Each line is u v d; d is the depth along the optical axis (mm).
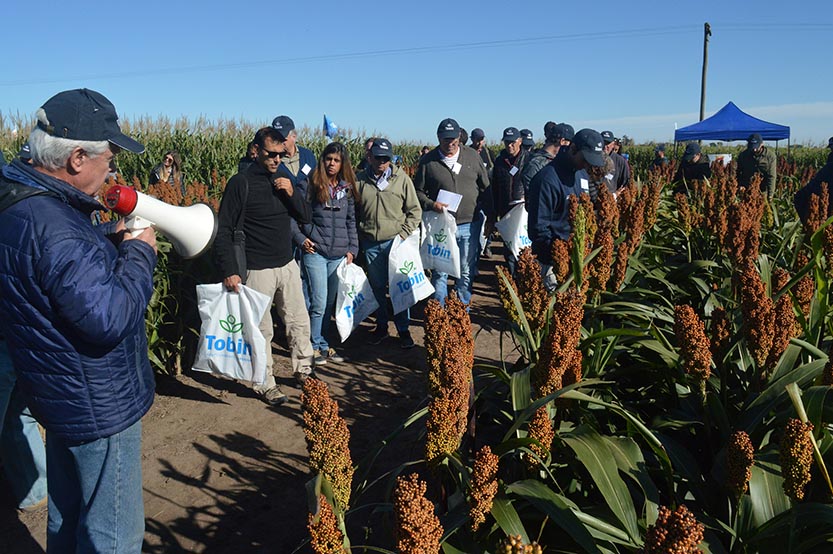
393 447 4152
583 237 3139
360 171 6156
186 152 14516
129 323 2152
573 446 2232
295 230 5488
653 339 3160
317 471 1852
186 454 4113
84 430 2207
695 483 2434
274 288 4785
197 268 5395
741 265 3586
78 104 2094
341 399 4996
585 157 4504
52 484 2490
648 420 3211
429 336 2283
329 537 1705
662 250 6074
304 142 16703
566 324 2285
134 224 2416
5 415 3236
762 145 10406
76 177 2154
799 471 1817
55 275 1998
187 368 5625
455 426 2076
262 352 4555
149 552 3139
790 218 8461
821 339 3059
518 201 8359
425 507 1528
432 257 6609
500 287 2900
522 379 2592
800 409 1954
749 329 2479
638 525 2127
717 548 2066
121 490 2332
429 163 6730
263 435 4383
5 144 15969
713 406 2533
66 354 2119
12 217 2045
